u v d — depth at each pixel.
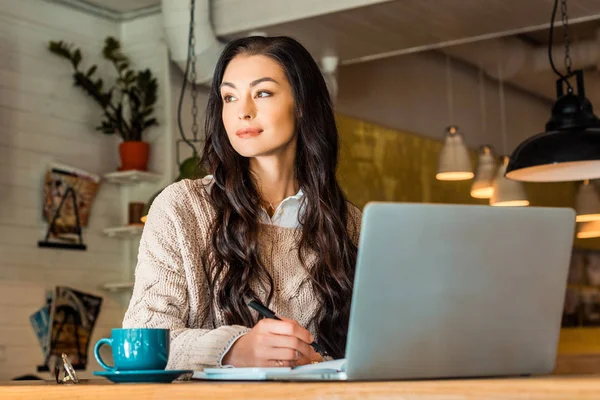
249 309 1.79
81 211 5.29
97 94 5.38
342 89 6.34
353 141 7.35
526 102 8.20
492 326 1.17
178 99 5.51
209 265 1.80
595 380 0.84
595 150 3.46
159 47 5.56
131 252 5.55
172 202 1.82
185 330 1.56
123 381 1.32
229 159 1.87
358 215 2.05
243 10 4.91
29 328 4.93
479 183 6.73
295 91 1.83
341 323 1.87
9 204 4.93
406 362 1.12
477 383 0.88
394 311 1.10
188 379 1.44
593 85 7.41
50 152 5.20
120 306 5.49
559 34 6.83
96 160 5.47
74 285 5.22
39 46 5.20
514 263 1.17
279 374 1.20
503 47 6.92
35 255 5.03
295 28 4.93
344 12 4.70
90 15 5.55
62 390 1.28
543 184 9.38
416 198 8.02
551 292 1.21
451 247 1.12
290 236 1.86
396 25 4.97
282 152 1.86
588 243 9.51
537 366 1.23
